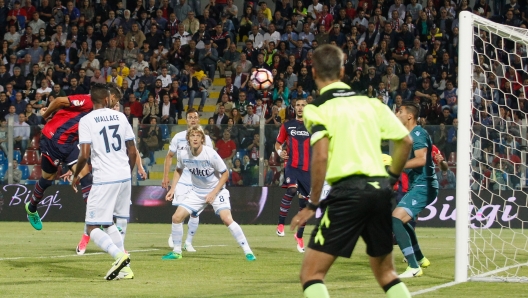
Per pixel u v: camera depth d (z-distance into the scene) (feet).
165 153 142.10
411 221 72.38
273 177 141.08
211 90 187.62
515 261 80.02
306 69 172.35
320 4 191.72
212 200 76.18
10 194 142.31
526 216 130.82
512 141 130.00
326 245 35.06
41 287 56.39
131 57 185.37
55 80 178.70
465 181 61.31
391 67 169.37
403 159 37.04
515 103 157.07
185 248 89.66
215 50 186.19
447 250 92.84
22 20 195.62
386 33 179.32
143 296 51.85
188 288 56.39
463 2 185.68
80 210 142.51
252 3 197.06
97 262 74.23
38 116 164.76
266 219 140.97
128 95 174.50
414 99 165.48
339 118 35.96
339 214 34.96
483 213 131.03
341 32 184.85
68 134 84.33
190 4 198.59
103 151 62.49
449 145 136.26
